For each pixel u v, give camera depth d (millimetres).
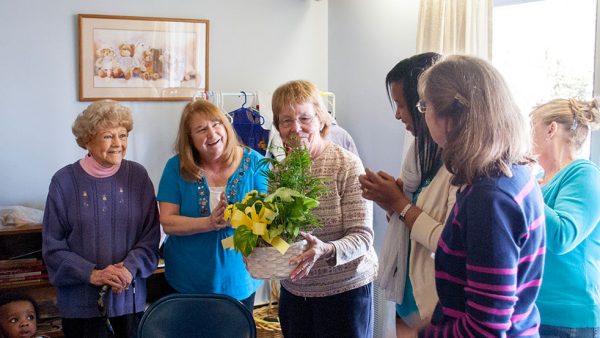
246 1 3840
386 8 3428
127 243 2338
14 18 3301
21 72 3342
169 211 2281
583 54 2523
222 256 2254
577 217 1676
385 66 3457
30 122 3385
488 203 1116
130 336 2338
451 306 1221
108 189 2322
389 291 1673
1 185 3344
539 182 1933
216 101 3527
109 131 2268
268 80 3955
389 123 3424
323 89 4133
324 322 1944
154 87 3641
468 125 1153
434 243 1417
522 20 2785
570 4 2572
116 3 3518
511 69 2846
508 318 1109
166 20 3621
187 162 2258
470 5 2600
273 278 1649
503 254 1102
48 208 2299
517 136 1152
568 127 1819
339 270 1920
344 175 1906
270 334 3250
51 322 3176
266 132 3547
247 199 1697
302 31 4027
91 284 2248
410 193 1631
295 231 1611
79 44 3441
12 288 3064
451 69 1194
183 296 1852
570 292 1776
